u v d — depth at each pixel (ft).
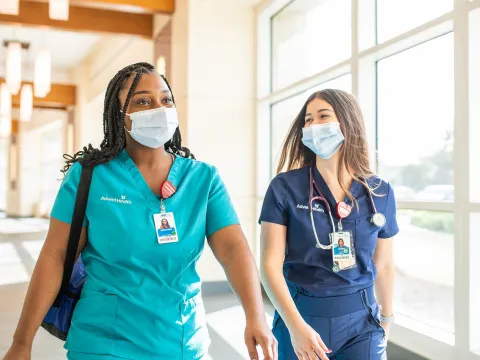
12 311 13.80
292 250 5.42
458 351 8.30
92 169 3.96
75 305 4.05
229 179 17.06
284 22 16.30
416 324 9.75
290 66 15.79
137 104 4.17
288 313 4.89
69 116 36.83
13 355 3.71
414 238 10.08
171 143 4.78
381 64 11.29
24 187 51.37
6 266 21.18
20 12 19.72
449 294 9.27
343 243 5.28
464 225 8.21
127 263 3.82
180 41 17.47
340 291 5.23
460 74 8.26
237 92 17.20
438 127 9.61
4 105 31.58
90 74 33.01
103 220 3.86
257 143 17.17
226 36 17.15
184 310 3.95
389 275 5.83
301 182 5.51
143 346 3.76
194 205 4.10
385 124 11.18
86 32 20.66
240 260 4.04
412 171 10.38
